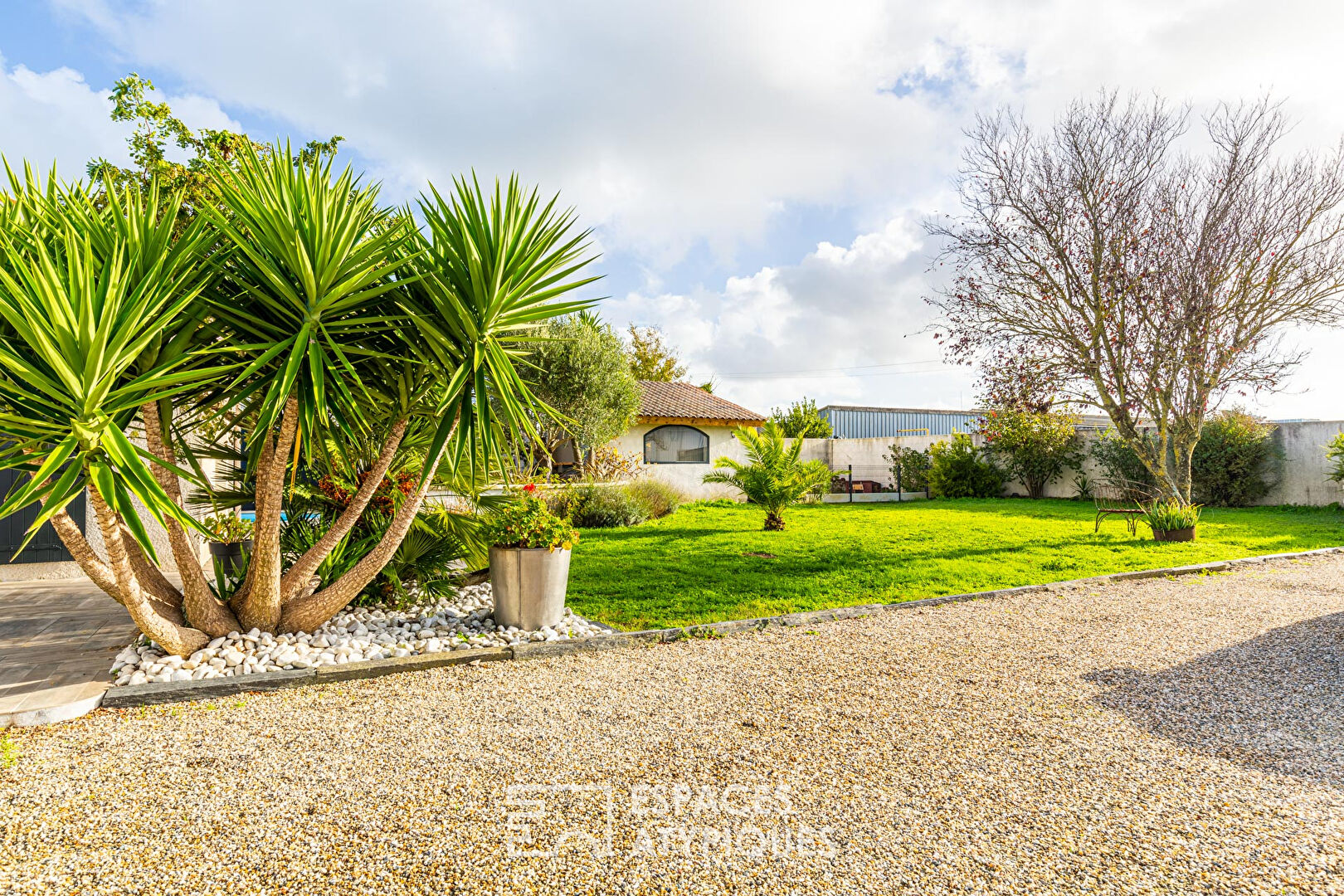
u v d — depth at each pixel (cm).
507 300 446
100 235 382
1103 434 1762
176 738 323
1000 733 331
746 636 521
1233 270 1128
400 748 311
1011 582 720
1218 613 587
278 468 432
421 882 205
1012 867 215
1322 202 1093
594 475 1520
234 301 413
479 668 441
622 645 496
